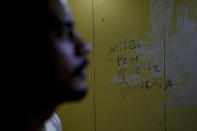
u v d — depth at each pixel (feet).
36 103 1.34
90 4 7.72
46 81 1.26
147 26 7.72
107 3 7.69
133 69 7.89
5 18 1.23
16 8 1.22
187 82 7.90
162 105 7.97
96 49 7.86
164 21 7.71
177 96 7.94
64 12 1.31
